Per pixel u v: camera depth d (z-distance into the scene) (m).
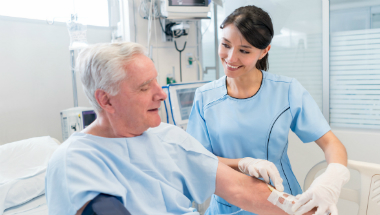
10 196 1.47
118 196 0.68
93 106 0.81
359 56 1.94
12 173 1.60
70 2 2.09
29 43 2.01
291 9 2.12
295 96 1.08
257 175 0.91
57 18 1.97
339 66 2.01
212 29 2.56
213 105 1.16
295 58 2.16
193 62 2.59
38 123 2.09
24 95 2.01
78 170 0.68
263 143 1.08
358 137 1.94
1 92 1.90
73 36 1.88
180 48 2.48
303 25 2.09
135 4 2.17
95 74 0.73
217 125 1.13
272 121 1.08
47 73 2.12
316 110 1.09
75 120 1.84
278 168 1.11
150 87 0.78
